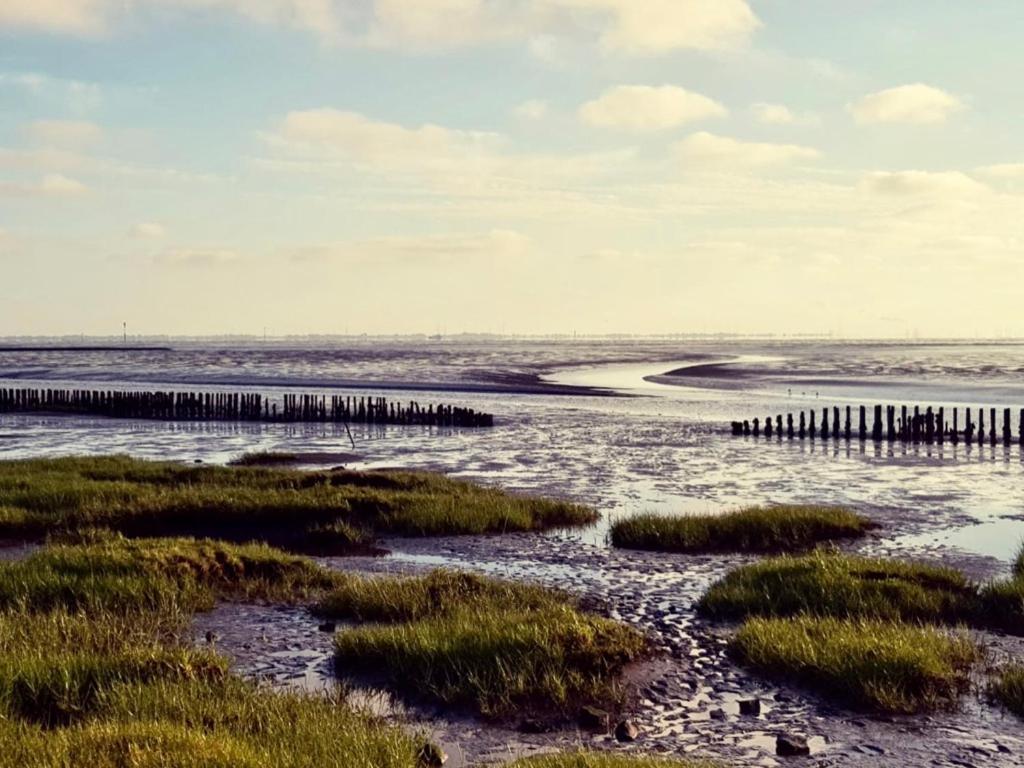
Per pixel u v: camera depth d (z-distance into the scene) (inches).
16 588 511.5
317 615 518.0
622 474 1149.1
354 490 897.5
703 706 378.6
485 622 449.1
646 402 2352.4
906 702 374.6
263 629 490.0
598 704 378.6
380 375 3983.8
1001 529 799.1
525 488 1040.8
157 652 395.2
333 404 2026.3
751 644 435.5
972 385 2893.7
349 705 363.6
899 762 322.3
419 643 417.7
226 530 789.9
